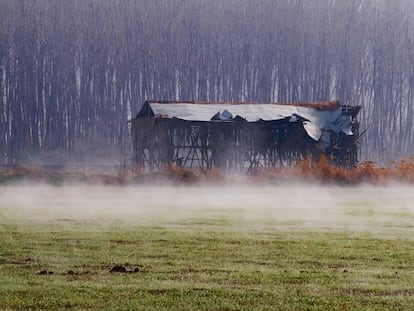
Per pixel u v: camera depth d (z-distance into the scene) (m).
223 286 38.72
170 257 47.50
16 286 38.41
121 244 53.16
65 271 42.62
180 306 34.78
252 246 52.50
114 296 36.47
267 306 34.97
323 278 40.94
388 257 48.12
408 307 35.12
